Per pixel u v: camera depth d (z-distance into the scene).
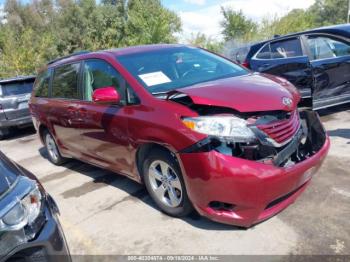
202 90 3.35
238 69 4.44
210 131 3.00
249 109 3.04
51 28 52.78
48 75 5.81
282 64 6.71
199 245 3.18
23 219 2.28
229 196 2.96
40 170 6.11
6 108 9.22
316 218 3.33
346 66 6.35
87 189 4.82
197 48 4.87
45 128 6.05
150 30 28.50
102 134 4.27
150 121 3.46
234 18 31.89
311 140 3.51
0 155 2.89
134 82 3.83
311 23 33.59
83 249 3.40
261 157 2.99
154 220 3.70
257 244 3.07
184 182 3.30
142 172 3.90
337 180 4.01
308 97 6.32
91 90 4.54
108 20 36.16
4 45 25.86
